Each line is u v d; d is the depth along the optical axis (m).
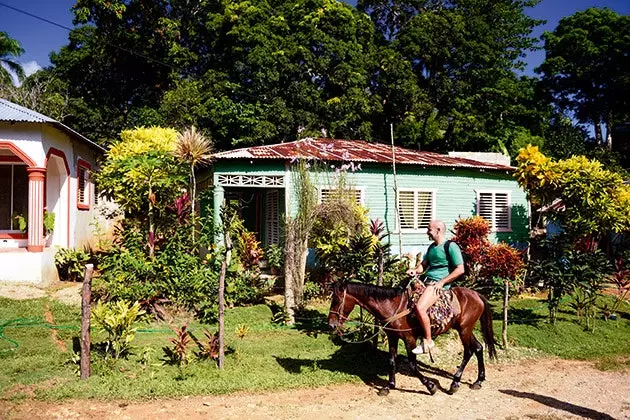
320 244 11.02
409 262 12.12
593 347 10.44
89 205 18.98
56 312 10.84
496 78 31.58
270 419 6.57
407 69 30.17
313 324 10.69
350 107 27.80
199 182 18.20
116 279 10.86
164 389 7.24
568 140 31.02
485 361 9.39
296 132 27.20
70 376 7.55
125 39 30.17
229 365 8.38
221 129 27.14
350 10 30.36
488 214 18.12
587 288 11.45
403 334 7.56
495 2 32.78
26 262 13.04
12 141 13.39
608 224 14.91
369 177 16.34
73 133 15.12
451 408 7.12
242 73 28.23
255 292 12.50
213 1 29.89
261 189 18.97
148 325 10.36
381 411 6.94
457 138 30.47
